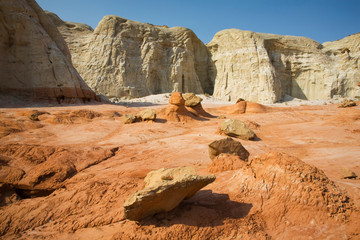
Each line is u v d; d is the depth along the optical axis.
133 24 52.47
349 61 52.81
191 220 4.70
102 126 16.94
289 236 4.29
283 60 56.16
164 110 20.92
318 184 4.90
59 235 5.12
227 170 7.54
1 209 6.65
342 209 4.50
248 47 55.25
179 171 5.75
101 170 8.74
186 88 55.91
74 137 13.89
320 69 54.09
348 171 6.94
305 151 11.30
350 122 16.72
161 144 12.58
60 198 6.65
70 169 8.67
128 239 4.39
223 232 4.48
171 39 56.19
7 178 7.92
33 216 5.99
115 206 5.96
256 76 53.28
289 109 30.08
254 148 11.74
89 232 5.05
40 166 8.66
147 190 4.46
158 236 4.36
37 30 27.58
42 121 16.59
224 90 56.75
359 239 3.98
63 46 31.92
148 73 50.97
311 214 4.56
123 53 50.19
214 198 5.52
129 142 13.23
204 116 24.52
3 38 26.16
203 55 61.97
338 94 51.91
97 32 51.25
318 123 18.28
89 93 30.83
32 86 26.12
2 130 13.16
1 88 25.66
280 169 5.38
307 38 58.47
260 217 4.79
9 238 5.25
